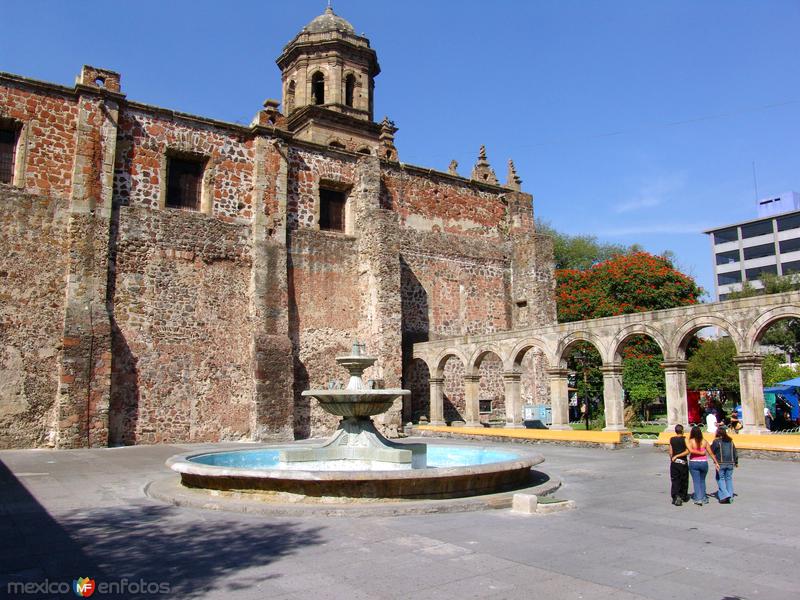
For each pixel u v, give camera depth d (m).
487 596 5.56
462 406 29.05
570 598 5.50
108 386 19.14
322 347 24.83
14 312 18.62
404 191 28.88
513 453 12.84
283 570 6.39
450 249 29.86
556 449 18.61
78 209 19.70
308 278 24.92
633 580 6.00
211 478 10.18
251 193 23.84
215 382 21.92
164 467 14.38
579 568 6.39
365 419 13.27
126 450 18.19
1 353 18.31
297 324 24.41
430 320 28.64
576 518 8.84
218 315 22.38
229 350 22.39
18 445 18.20
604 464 14.91
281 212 24.00
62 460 15.69
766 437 15.59
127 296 20.66
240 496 9.93
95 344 19.08
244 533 7.96
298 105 33.22
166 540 7.65
